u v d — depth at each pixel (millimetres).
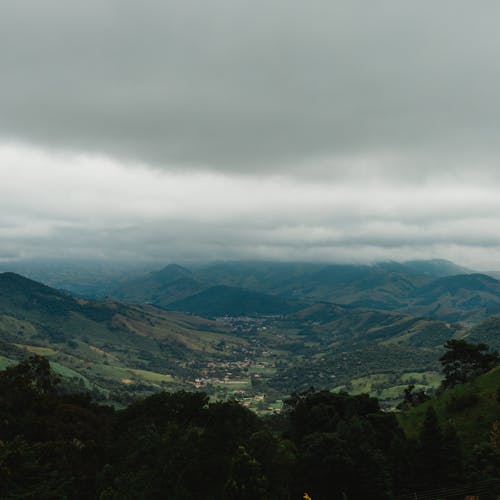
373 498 54469
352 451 57250
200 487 51375
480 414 78188
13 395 81938
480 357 113938
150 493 49156
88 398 98438
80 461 60625
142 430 73062
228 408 66938
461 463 56625
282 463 52531
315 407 91062
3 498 48094
